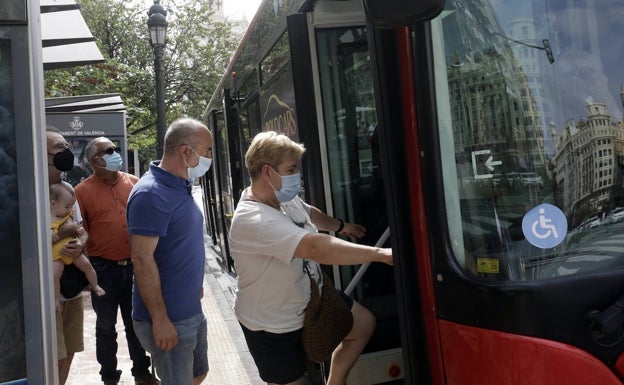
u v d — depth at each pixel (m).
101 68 14.04
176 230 3.16
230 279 9.75
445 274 2.04
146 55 19.75
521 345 1.87
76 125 8.69
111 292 4.62
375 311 3.72
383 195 3.77
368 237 3.75
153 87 19.56
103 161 4.56
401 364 3.60
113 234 4.59
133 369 4.80
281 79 4.31
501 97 2.02
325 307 2.90
